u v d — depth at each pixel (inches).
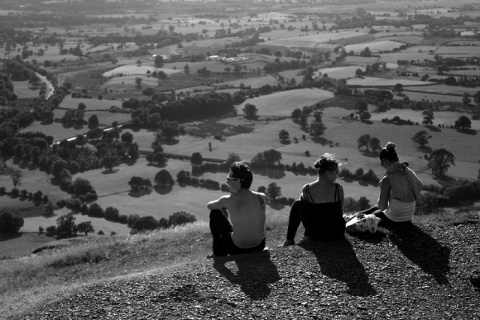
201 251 665.6
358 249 463.2
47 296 453.7
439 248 463.2
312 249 465.7
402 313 360.5
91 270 657.6
